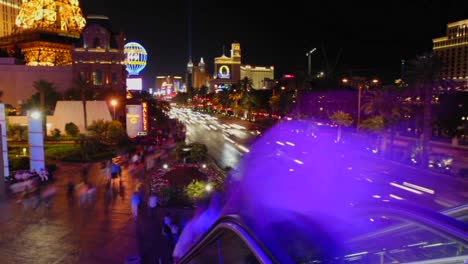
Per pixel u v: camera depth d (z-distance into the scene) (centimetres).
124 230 1702
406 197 2439
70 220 1845
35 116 2780
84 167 3331
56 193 2394
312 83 8388
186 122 10538
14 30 12356
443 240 572
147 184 2606
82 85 5875
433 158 3734
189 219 1730
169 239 1509
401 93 4547
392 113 4616
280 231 559
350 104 7988
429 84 3862
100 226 1758
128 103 7256
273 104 9325
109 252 1460
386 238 651
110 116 5838
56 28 12119
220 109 16700
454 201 2358
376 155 4400
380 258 548
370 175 3206
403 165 3775
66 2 12506
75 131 5434
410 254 552
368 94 6450
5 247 1503
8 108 6519
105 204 2136
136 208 1958
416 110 5675
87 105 5750
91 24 7469
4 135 2530
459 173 3180
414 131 6581
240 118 12412
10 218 1873
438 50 16575
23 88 7525
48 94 6231
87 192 2420
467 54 15175
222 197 1881
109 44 7575
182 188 2019
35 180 2608
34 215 1923
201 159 3478
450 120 6119
